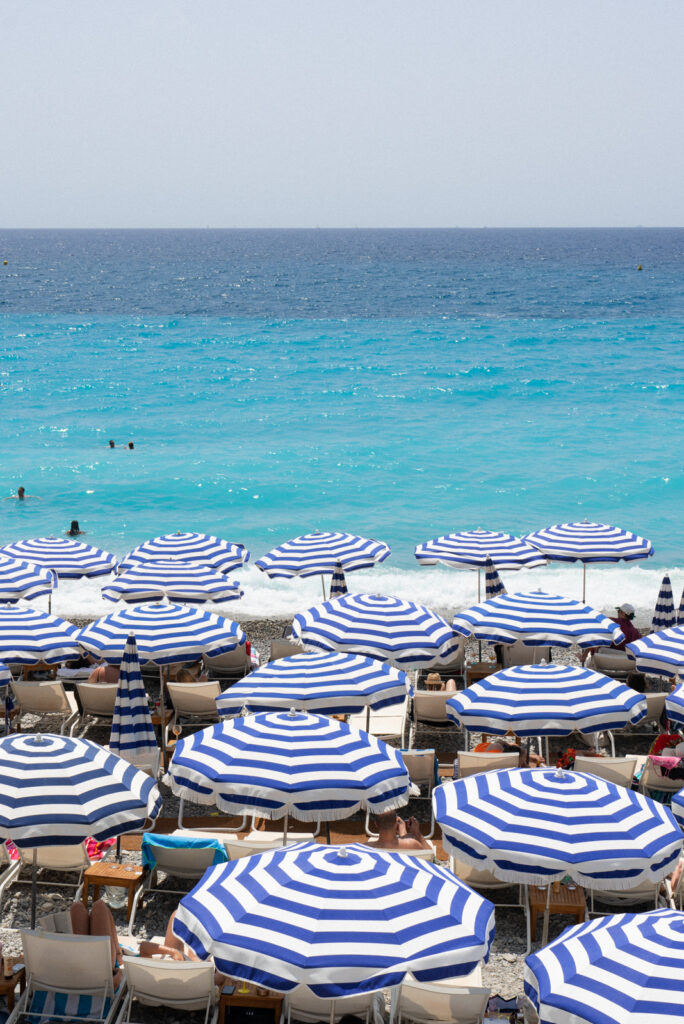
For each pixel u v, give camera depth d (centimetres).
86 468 2939
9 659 1090
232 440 3353
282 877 582
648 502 2536
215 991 679
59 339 6769
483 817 690
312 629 1134
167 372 5041
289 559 1495
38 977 664
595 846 657
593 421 3619
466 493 2639
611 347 6016
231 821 991
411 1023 661
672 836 680
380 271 16612
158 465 2973
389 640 1096
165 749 1116
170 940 716
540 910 794
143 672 1416
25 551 1531
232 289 12662
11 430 3528
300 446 3234
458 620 1172
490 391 4297
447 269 17000
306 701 942
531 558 1494
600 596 1866
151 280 14688
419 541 2241
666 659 1112
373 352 5894
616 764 942
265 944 535
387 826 855
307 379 4766
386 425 3603
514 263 18988
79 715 1191
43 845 661
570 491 2647
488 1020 662
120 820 679
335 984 518
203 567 1411
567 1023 495
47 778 695
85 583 1964
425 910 562
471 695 945
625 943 529
